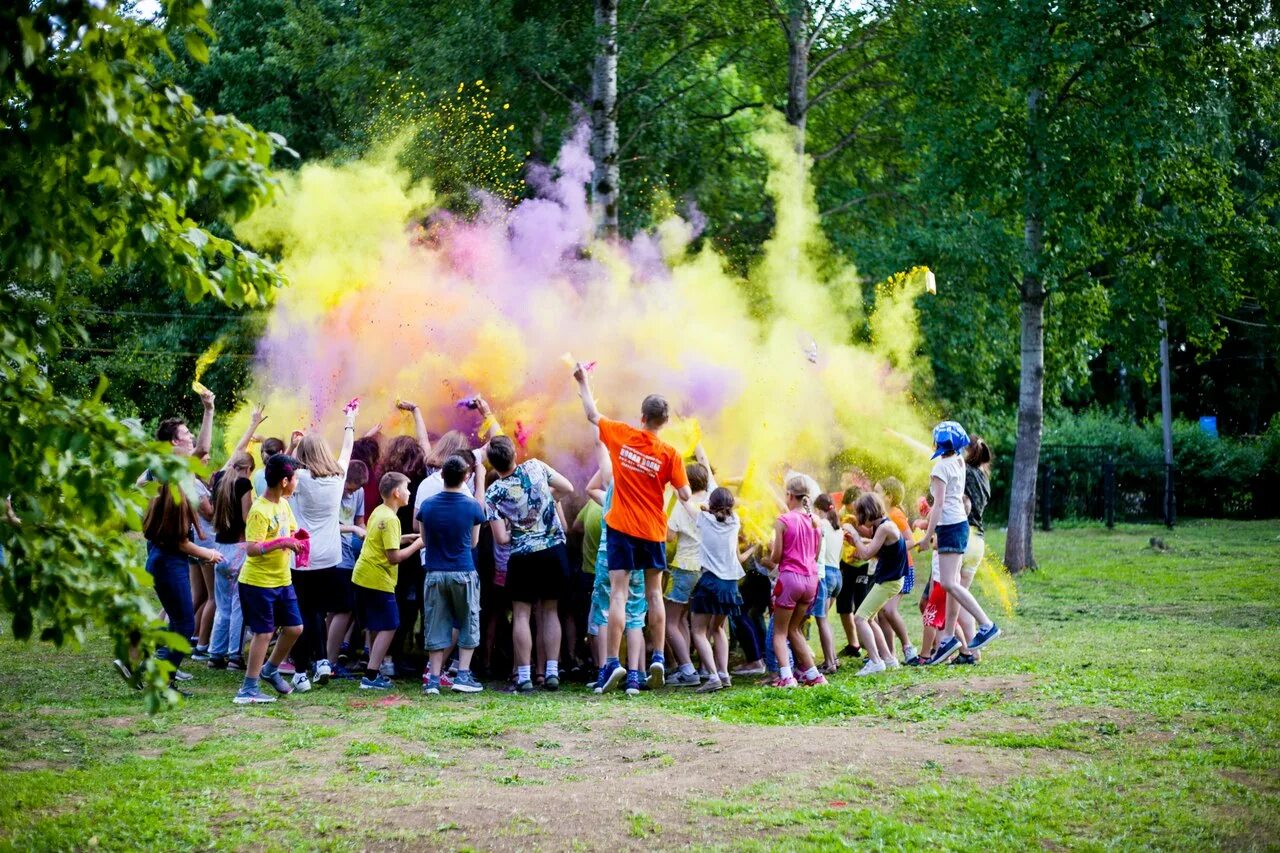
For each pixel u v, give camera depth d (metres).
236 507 9.84
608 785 6.36
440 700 8.94
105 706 8.34
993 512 32.06
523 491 9.52
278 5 24.84
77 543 4.54
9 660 9.99
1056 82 18.33
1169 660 9.18
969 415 21.56
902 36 19.20
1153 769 6.25
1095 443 34.31
